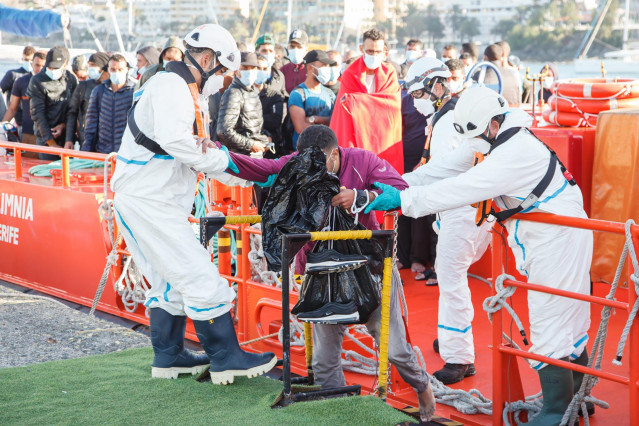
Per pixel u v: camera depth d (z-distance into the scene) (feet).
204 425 11.75
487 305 11.69
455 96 14.65
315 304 11.51
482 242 14.07
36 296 20.66
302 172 11.04
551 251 11.00
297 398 12.09
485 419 12.54
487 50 26.86
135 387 13.62
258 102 21.68
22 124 32.60
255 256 16.17
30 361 15.81
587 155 17.88
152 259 13.38
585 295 10.50
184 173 13.39
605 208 17.46
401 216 22.29
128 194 13.16
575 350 11.77
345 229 11.73
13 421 12.19
